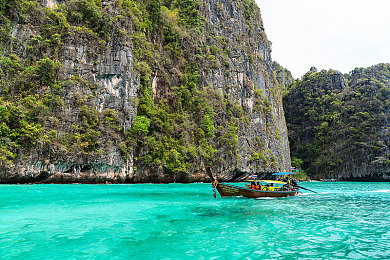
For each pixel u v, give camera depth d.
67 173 36.22
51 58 40.47
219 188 21.33
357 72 111.75
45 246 8.17
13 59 38.34
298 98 113.81
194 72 58.19
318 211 15.15
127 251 7.80
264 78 87.56
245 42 81.25
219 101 59.25
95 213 13.75
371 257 7.46
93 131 38.38
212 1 75.81
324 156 95.50
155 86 51.78
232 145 56.00
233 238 9.23
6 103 35.12
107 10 46.19
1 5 38.75
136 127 42.31
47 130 35.72
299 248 8.20
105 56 43.38
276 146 80.00
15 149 33.25
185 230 10.34
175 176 46.28
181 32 60.69
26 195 21.03
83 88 40.84
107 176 38.88
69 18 43.62
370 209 16.31
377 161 79.38
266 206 16.81
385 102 88.19
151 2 56.41
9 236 9.23
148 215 13.40
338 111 99.62
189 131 50.97
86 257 7.26
